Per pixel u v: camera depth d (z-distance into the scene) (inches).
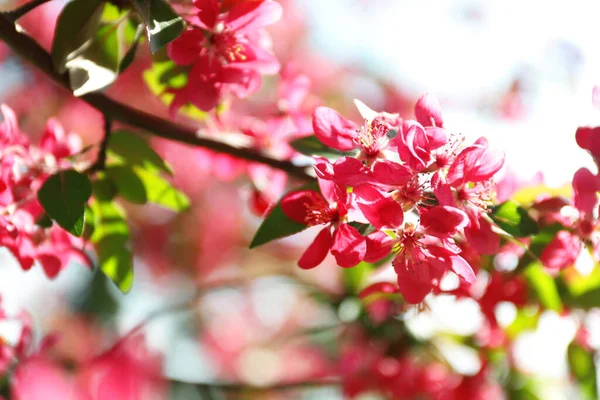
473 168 28.8
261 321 51.3
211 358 48.7
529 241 31.3
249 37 30.9
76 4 30.5
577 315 34.5
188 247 51.0
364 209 28.1
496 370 36.6
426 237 28.8
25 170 31.2
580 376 35.0
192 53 30.4
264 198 34.8
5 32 30.1
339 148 29.2
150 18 29.0
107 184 32.3
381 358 36.6
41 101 48.1
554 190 31.6
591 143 30.0
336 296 37.3
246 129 33.8
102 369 30.0
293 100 34.2
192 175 48.8
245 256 51.9
